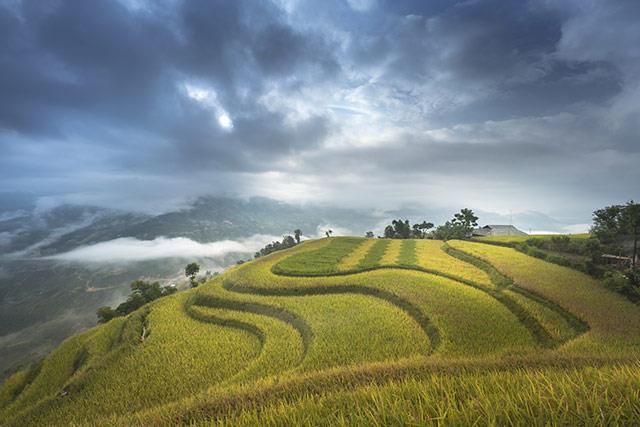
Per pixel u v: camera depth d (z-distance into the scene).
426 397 4.90
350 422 4.82
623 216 50.91
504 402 4.54
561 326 36.12
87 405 30.09
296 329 43.38
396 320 40.50
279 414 5.73
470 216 110.50
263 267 72.44
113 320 59.41
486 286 50.88
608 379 4.82
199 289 60.75
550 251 68.06
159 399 30.03
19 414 30.31
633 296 41.25
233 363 35.84
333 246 98.88
